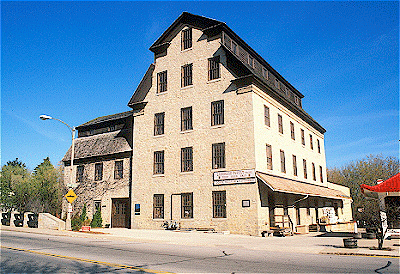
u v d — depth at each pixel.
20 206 40.81
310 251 16.11
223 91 28.06
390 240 20.84
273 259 13.47
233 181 26.20
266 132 28.16
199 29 30.33
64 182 38.22
